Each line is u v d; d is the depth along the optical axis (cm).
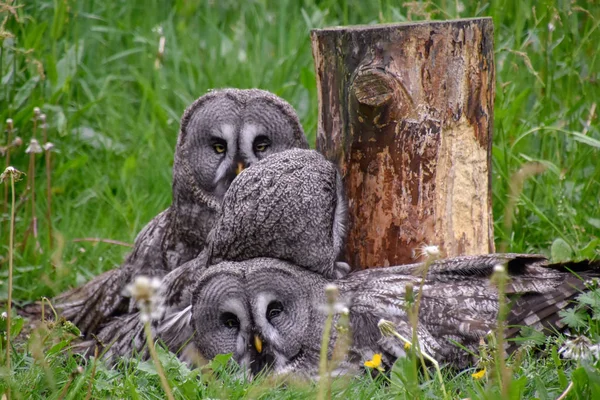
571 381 840
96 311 1284
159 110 1622
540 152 1410
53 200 1499
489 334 838
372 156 1074
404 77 1048
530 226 1308
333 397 870
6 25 1588
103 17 1867
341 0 1914
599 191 1350
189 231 1262
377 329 999
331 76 1084
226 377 937
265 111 1220
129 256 1296
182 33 1855
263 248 1062
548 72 1477
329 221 1076
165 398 897
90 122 1695
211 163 1229
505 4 1484
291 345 1013
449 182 1078
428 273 1034
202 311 1028
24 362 966
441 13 1516
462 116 1066
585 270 1037
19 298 1347
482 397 802
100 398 873
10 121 1388
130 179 1538
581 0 1546
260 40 1819
